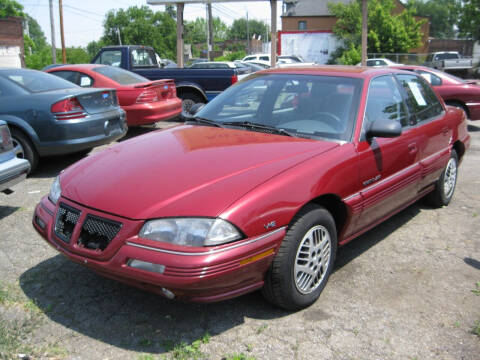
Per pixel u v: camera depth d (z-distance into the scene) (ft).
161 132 13.14
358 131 11.97
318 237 10.64
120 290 11.30
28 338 9.29
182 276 8.34
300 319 10.21
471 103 34.04
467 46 142.10
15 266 12.39
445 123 16.66
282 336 9.59
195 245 8.51
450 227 15.94
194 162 10.33
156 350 9.08
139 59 41.60
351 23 130.31
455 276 12.43
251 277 9.18
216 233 8.58
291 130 12.35
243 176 9.65
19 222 15.51
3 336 9.05
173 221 8.70
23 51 129.39
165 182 9.59
